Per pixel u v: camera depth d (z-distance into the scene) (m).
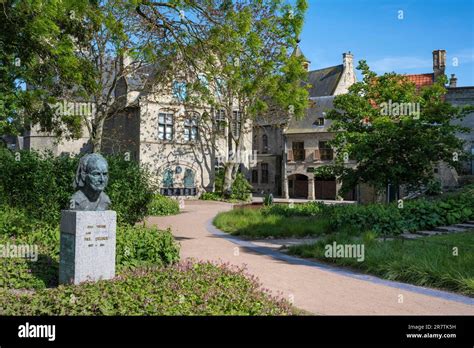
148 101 37.31
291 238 16.14
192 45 13.85
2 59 18.25
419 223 15.87
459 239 12.70
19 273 8.39
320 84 52.94
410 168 19.27
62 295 6.34
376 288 8.56
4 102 18.72
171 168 38.97
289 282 9.01
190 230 18.67
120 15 19.11
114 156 18.09
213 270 8.05
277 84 15.49
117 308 5.79
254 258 11.88
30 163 14.97
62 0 14.33
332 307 7.19
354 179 20.25
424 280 8.81
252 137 49.44
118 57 25.52
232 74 13.97
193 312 5.66
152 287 6.75
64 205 14.74
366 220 15.95
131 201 16.38
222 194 39.09
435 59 43.72
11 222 12.50
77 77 18.67
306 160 45.91
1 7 16.34
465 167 28.36
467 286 8.15
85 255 7.70
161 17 13.53
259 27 17.55
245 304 5.98
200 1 13.55
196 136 40.84
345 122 21.81
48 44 18.17
